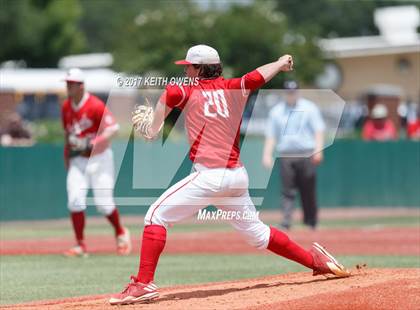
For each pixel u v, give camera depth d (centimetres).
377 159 6731
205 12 9212
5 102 10144
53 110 10262
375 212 6456
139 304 2028
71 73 3369
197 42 8838
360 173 6706
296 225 5166
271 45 9019
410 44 11031
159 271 3042
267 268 3116
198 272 3006
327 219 5759
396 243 3903
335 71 10125
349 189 6694
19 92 10206
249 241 2181
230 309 1889
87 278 2875
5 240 4338
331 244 3859
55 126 8438
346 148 6675
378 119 6838
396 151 6750
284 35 9306
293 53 9194
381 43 11319
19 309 2059
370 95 8131
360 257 3312
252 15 9150
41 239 4391
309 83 9650
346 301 1870
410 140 6750
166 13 9144
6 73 10438
